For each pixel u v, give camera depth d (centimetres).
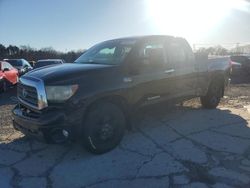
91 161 518
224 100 1004
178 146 571
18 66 2083
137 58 604
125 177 462
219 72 833
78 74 530
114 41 673
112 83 553
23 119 533
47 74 537
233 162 502
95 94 528
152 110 652
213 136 622
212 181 442
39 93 521
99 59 632
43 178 468
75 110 506
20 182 458
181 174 464
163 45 679
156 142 593
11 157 546
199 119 743
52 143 508
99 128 535
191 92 754
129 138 616
